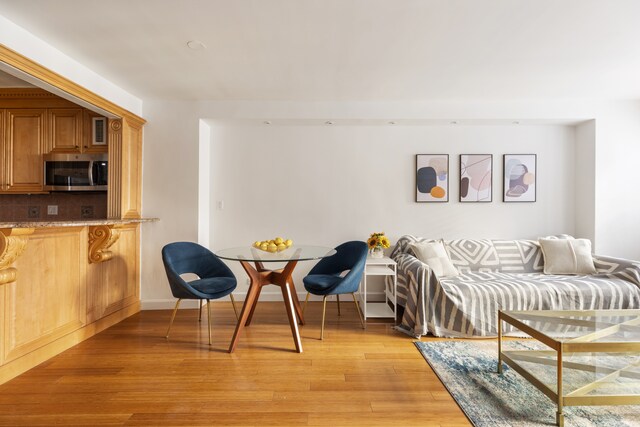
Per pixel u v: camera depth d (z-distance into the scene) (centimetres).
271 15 214
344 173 414
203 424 172
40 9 206
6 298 213
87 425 171
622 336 194
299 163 414
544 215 409
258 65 287
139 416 178
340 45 253
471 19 219
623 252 373
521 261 364
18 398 195
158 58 274
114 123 337
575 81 322
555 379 185
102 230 288
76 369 231
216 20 220
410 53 266
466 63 284
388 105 378
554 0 199
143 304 373
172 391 203
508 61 279
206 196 403
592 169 378
